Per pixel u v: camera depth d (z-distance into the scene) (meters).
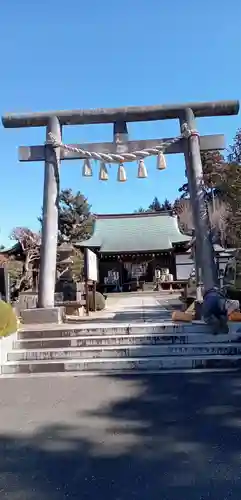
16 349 8.08
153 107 10.34
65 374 7.27
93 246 35.16
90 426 4.73
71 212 46.44
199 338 8.02
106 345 8.06
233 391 5.84
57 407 5.45
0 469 3.77
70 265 17.47
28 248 21.28
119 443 4.23
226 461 3.76
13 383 6.82
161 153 10.34
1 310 8.03
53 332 8.38
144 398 5.70
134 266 35.91
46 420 4.97
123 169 10.48
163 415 5.00
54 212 10.24
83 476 3.59
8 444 4.31
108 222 38.91
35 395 6.05
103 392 6.08
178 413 5.04
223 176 12.40
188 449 4.03
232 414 4.92
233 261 13.05
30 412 5.29
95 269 14.10
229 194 11.87
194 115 10.30
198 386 6.18
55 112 10.45
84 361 7.54
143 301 20.97
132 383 6.52
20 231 22.03
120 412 5.16
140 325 8.45
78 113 10.41
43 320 9.52
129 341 8.06
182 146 10.45
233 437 4.26
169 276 33.34
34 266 21.28
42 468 3.76
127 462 3.82
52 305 9.91
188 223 39.25
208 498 3.19
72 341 8.10
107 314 12.58
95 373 7.24
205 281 9.73
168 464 3.75
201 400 5.50
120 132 10.46
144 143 10.45
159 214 39.16
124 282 35.72
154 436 4.38
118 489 3.36
